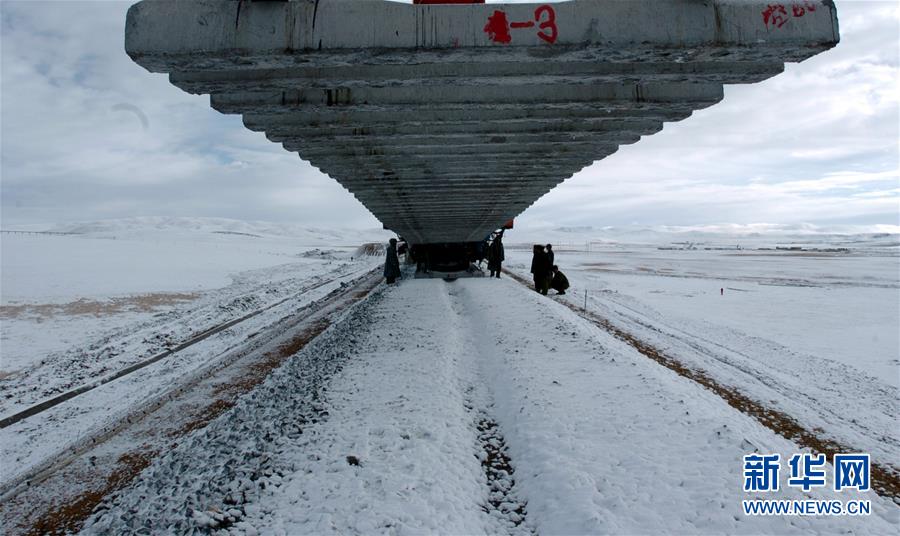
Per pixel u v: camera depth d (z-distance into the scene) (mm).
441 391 4418
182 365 6367
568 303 11570
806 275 22531
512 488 3002
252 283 16406
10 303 10906
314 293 14031
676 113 4082
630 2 2482
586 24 2486
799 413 4648
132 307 11047
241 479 2896
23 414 4668
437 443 3375
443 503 2639
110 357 6824
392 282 14766
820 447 3871
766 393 5258
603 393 4176
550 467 2994
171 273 18281
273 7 2447
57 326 8891
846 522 2424
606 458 3037
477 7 2475
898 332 9133
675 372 5762
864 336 8797
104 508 3029
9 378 5816
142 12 2434
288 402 4238
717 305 12570
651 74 3004
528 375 4715
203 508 2600
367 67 2979
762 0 2535
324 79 2990
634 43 2482
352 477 2889
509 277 17594
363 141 4609
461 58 2604
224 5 2447
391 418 3773
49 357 6762
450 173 6293
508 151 5176
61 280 14773
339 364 5391
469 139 4789
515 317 7762
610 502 2570
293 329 8633
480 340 6707
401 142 4777
